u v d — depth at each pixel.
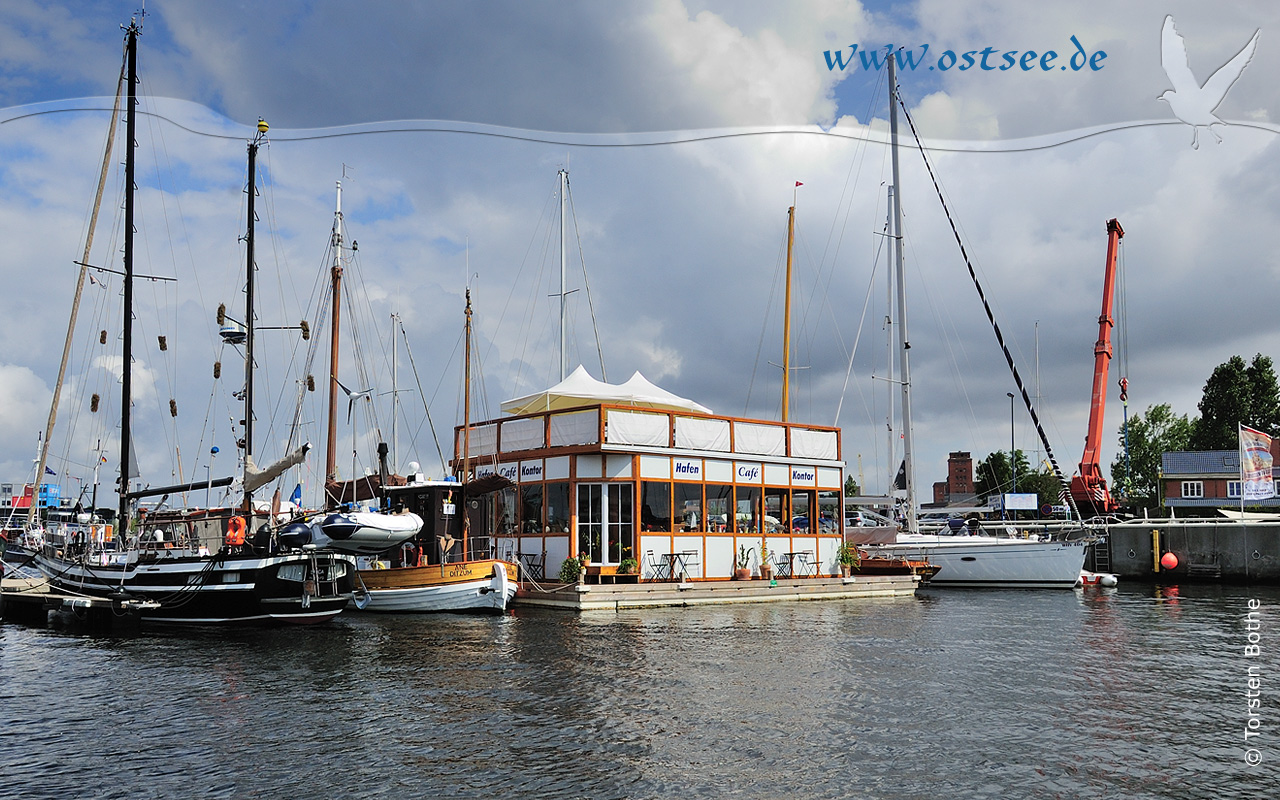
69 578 27.25
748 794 9.59
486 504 32.06
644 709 13.30
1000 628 23.52
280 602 23.14
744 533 31.44
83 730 12.31
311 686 15.17
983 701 14.04
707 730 12.09
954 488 105.94
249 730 12.20
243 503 26.83
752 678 15.73
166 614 24.17
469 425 32.75
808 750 11.19
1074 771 10.48
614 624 23.72
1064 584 38.78
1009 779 10.18
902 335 41.44
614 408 29.00
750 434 32.16
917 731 12.15
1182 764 10.77
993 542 40.69
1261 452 51.12
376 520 23.67
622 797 9.48
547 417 30.67
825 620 24.95
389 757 10.87
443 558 27.61
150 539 28.83
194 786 9.91
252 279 27.67
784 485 32.84
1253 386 84.00
